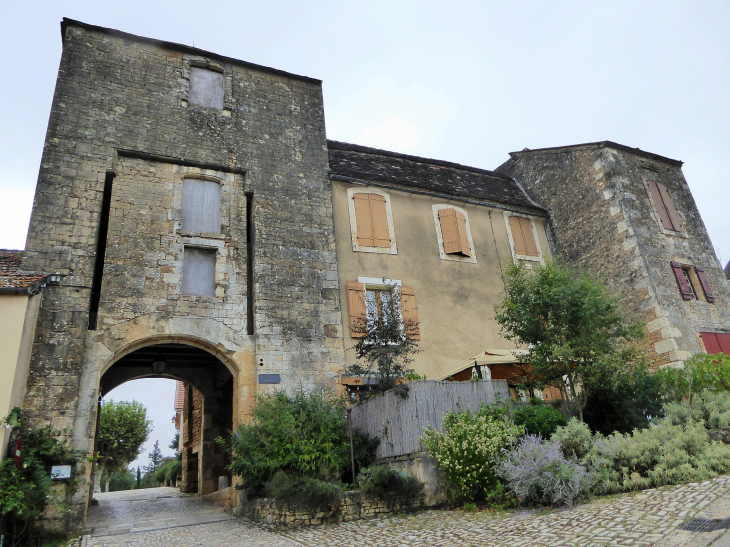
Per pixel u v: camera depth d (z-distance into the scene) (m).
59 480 8.79
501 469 7.71
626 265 15.41
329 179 14.04
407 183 15.26
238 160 13.04
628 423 10.23
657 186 17.11
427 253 14.89
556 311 10.66
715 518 5.23
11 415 8.08
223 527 8.98
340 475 9.58
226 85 13.77
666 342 14.07
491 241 16.22
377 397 10.12
